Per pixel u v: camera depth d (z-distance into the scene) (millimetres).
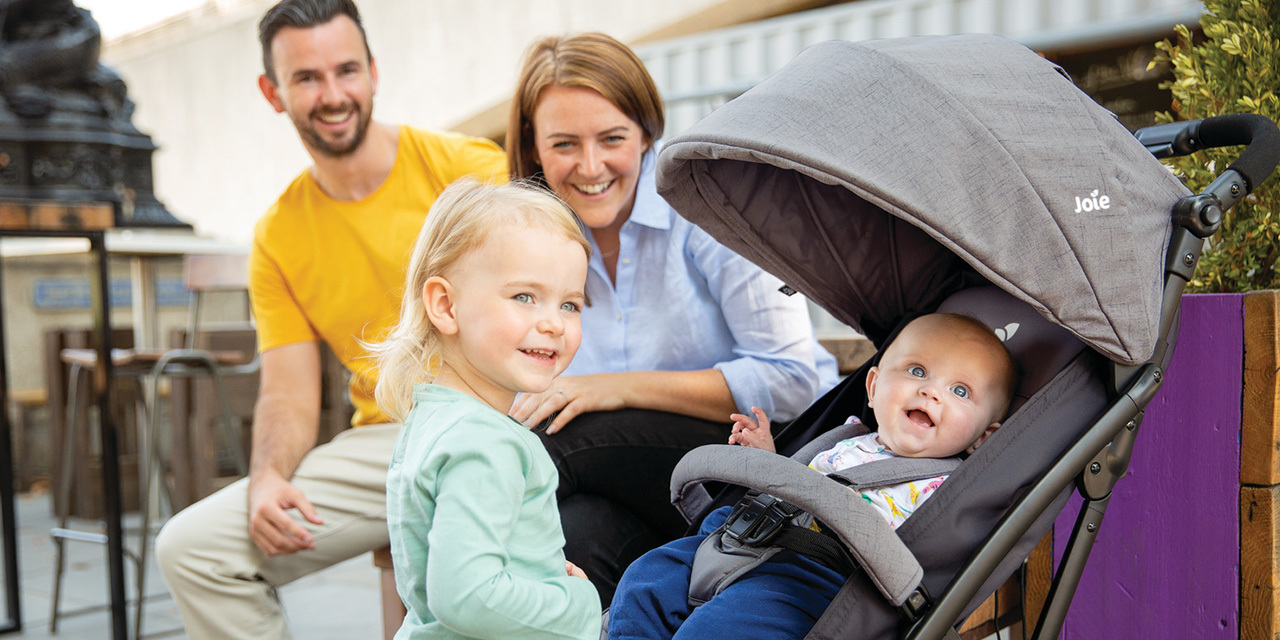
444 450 1207
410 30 7992
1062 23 4230
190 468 4383
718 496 1703
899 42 1513
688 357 2100
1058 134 1381
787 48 5094
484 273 1278
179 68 10023
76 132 4066
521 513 1260
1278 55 1711
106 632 3148
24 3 4078
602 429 1843
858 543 1244
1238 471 1595
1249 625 1587
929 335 1621
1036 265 1315
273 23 2188
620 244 2076
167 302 6082
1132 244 1358
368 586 3635
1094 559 1874
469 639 1208
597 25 6605
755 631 1328
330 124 2215
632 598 1488
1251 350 1567
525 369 1270
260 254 2400
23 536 4508
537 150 2104
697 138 1441
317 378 2447
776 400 1977
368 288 2361
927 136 1333
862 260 1767
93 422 4797
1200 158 1809
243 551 2195
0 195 3883
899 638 1306
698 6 6008
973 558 1289
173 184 10281
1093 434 1354
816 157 1304
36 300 5895
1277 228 1681
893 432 1600
